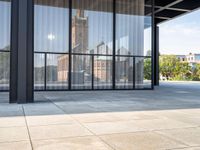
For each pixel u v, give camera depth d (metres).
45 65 8.90
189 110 4.74
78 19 9.39
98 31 9.63
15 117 3.85
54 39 9.05
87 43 9.46
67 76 9.12
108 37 9.76
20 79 5.36
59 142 2.61
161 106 5.24
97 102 5.80
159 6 11.54
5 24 8.46
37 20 8.89
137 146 2.52
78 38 9.35
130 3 10.10
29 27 5.45
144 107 5.07
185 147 2.51
